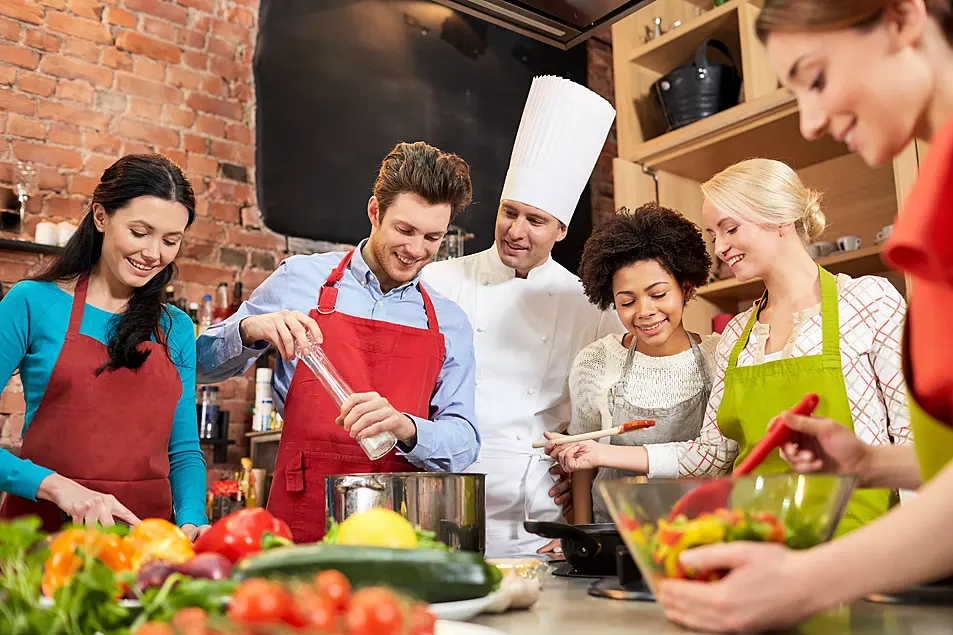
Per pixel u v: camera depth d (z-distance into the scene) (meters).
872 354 1.45
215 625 0.43
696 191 2.98
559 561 1.31
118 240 1.45
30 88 3.09
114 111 3.23
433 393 1.76
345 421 1.34
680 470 1.60
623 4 1.81
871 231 2.65
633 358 1.86
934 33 0.66
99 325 1.51
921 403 0.73
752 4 2.59
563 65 4.17
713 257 2.92
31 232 3.01
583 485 1.91
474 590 0.72
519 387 2.07
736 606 0.57
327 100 3.58
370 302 1.76
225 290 3.30
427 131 3.73
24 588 0.54
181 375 1.61
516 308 2.12
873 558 0.55
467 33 3.90
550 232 2.04
